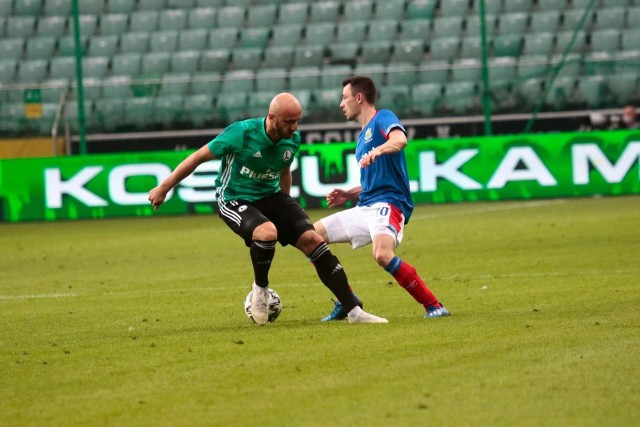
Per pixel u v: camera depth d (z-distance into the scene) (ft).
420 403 55.77
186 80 246.88
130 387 62.44
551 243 148.56
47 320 96.02
